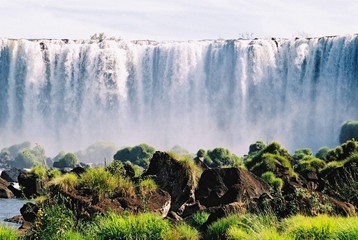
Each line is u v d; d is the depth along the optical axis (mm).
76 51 101125
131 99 101688
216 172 26656
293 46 99562
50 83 99688
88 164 88062
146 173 27781
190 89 101312
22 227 21531
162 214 23031
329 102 95812
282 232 15695
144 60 102000
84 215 20500
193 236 17734
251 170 35312
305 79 98188
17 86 98312
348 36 95562
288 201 18016
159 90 101562
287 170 34656
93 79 100562
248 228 16859
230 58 100750
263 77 99875
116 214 19312
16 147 90750
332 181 27062
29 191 32938
